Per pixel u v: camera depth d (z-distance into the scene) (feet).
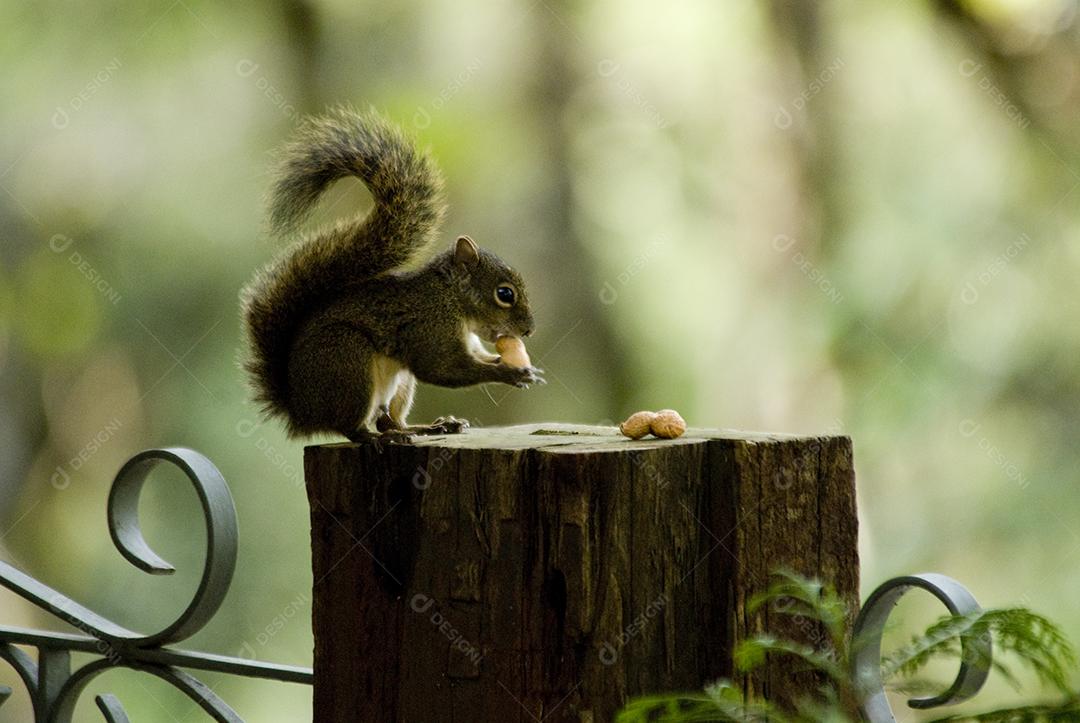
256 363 18.29
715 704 10.71
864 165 41.06
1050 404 39.11
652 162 41.29
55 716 14.44
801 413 39.96
